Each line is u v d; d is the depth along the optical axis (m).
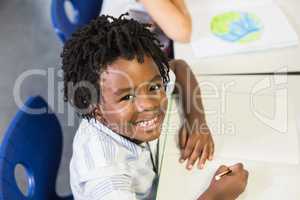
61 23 1.13
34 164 0.90
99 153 0.76
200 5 1.28
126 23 0.74
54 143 0.99
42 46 2.18
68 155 1.64
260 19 1.20
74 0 1.22
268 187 0.80
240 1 1.28
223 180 0.81
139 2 1.33
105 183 0.73
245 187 0.80
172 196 0.81
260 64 1.08
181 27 1.18
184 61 1.11
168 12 1.20
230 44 1.14
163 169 0.85
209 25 1.21
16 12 2.38
